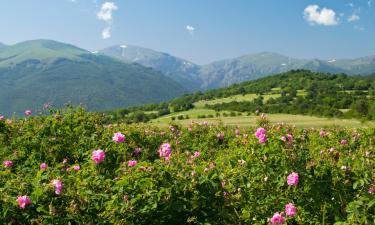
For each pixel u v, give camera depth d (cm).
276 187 743
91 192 616
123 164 800
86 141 1157
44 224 560
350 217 638
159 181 657
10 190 625
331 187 746
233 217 697
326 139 1377
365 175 751
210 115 12775
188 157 1023
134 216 603
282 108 12506
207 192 677
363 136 1389
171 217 637
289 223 696
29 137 1159
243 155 808
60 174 752
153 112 13888
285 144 806
